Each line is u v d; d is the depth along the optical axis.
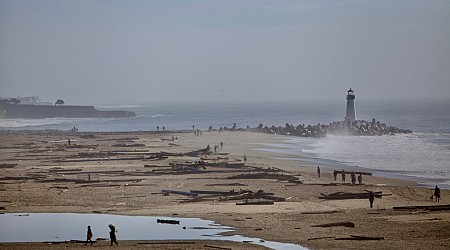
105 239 62.75
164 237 63.47
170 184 104.44
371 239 60.91
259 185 103.25
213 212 77.50
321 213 75.88
